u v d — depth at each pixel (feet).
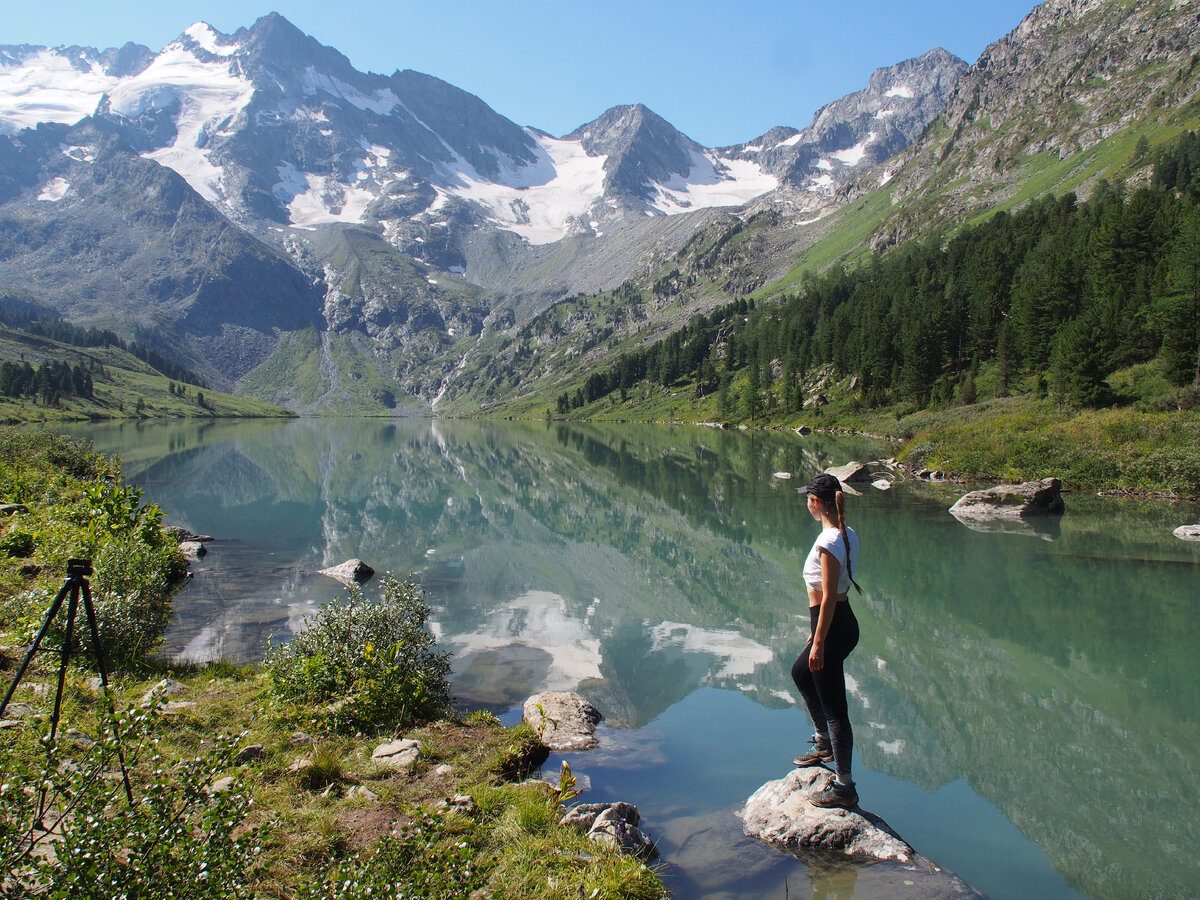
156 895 13.48
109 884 13.23
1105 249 279.08
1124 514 96.43
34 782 16.22
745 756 30.37
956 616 52.37
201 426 472.85
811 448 233.55
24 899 13.01
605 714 35.63
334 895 14.35
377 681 32.37
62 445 125.90
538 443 294.05
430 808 22.52
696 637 49.70
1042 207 467.52
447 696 36.01
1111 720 33.83
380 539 87.86
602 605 58.54
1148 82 623.36
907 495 120.16
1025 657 43.29
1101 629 48.91
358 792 23.29
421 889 14.30
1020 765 29.45
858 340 400.88
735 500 121.49
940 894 19.90
